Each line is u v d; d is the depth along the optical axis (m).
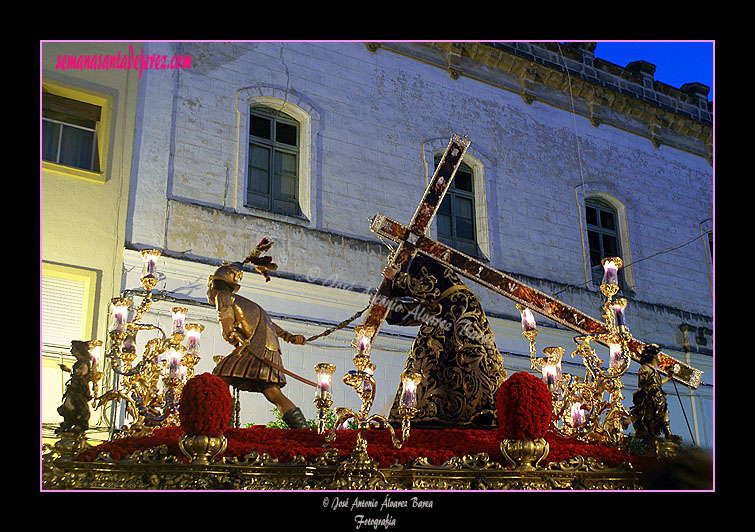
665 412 5.85
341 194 14.97
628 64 20.77
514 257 16.81
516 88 18.41
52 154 12.32
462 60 17.80
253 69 14.77
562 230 17.72
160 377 6.32
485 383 6.04
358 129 15.66
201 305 12.36
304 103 15.10
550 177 18.05
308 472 4.89
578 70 19.39
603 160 19.12
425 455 4.98
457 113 17.20
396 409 6.25
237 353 6.55
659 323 18.31
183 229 12.91
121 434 5.71
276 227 13.88
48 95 12.51
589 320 6.73
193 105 13.84
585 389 6.32
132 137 12.98
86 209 12.14
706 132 21.02
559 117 18.88
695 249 19.70
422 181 16.08
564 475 5.10
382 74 16.42
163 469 4.76
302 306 13.47
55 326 11.37
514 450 4.96
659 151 20.25
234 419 6.79
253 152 14.50
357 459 4.82
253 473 4.82
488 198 16.89
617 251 18.70
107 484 4.76
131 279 12.09
